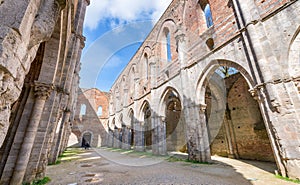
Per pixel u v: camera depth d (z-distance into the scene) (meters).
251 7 7.42
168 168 7.81
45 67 5.59
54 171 7.14
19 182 4.50
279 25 6.37
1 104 2.04
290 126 5.44
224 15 9.14
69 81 8.51
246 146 11.05
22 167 4.62
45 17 2.83
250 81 7.09
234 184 4.96
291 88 5.66
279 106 5.71
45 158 5.96
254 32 6.93
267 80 6.11
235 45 7.97
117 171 7.20
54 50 5.77
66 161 10.57
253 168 7.56
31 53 2.70
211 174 6.40
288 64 5.90
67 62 7.91
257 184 4.88
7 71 1.92
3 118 2.09
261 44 6.70
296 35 5.94
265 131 10.09
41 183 5.10
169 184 5.05
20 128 4.96
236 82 12.50
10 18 2.01
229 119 12.42
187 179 5.63
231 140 11.98
